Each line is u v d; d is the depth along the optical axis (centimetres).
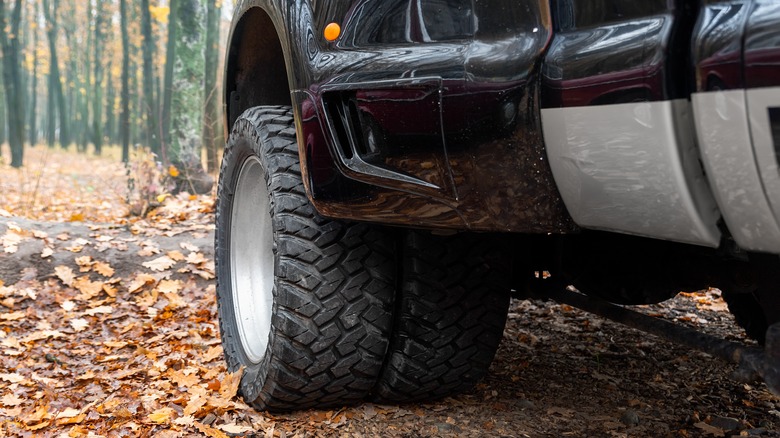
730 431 251
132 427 264
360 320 243
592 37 151
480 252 250
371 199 205
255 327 294
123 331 410
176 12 1261
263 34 303
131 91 4069
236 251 307
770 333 150
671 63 136
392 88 191
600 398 285
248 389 270
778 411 271
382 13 203
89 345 388
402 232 249
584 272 261
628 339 364
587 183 157
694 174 139
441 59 182
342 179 211
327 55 217
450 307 249
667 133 137
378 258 244
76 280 470
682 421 261
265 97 335
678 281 237
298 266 237
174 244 521
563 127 157
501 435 248
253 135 270
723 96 128
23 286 462
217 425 260
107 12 4603
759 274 163
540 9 162
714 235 145
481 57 172
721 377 308
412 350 250
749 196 130
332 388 251
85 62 5288
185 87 1255
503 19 170
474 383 267
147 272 489
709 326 388
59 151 4659
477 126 173
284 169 248
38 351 376
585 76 150
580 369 321
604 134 148
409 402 271
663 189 142
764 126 123
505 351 346
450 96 177
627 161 146
